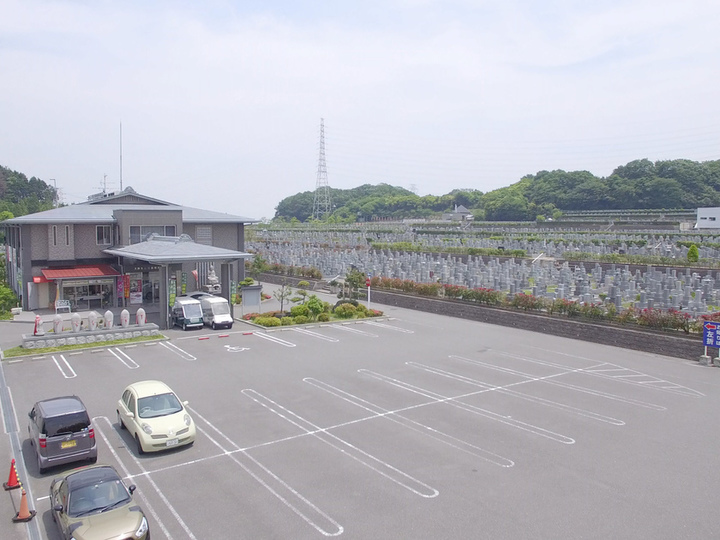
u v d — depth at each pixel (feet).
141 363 79.41
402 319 118.73
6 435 53.83
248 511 39.68
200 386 68.74
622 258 177.68
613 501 41.45
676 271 156.46
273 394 65.92
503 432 54.85
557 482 44.37
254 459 48.32
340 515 39.14
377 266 176.86
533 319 106.52
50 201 378.94
